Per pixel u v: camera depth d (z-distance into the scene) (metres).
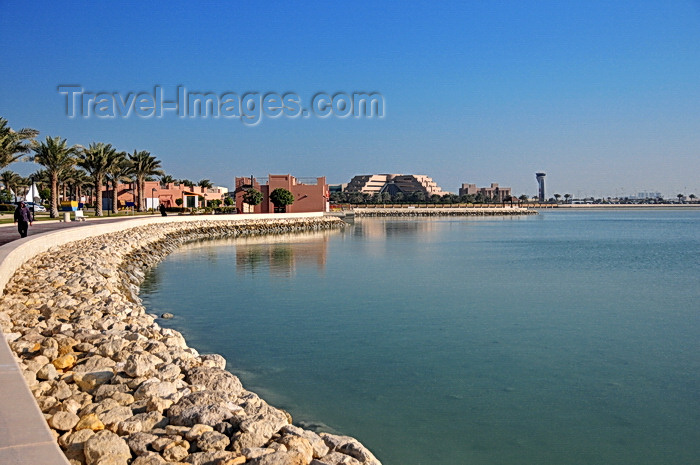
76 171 83.62
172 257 41.44
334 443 8.05
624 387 13.08
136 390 8.98
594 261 40.03
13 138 44.94
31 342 11.16
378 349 16.05
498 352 15.85
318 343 16.62
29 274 20.22
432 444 10.06
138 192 92.00
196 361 11.30
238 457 6.66
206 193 133.12
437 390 12.77
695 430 10.80
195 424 7.69
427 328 18.61
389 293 25.44
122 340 11.62
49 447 4.90
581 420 11.21
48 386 8.84
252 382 13.17
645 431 10.74
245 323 19.17
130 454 6.80
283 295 24.78
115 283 23.16
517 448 9.98
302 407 11.66
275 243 55.62
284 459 6.57
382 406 11.79
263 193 96.25
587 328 18.75
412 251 47.09
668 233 78.31
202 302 23.00
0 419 5.41
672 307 22.47
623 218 149.25
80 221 56.50
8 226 43.62
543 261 39.75
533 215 174.25
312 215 93.50
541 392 12.72
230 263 37.50
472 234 72.69
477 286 27.70
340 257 41.72
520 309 21.91
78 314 14.61
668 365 14.73
